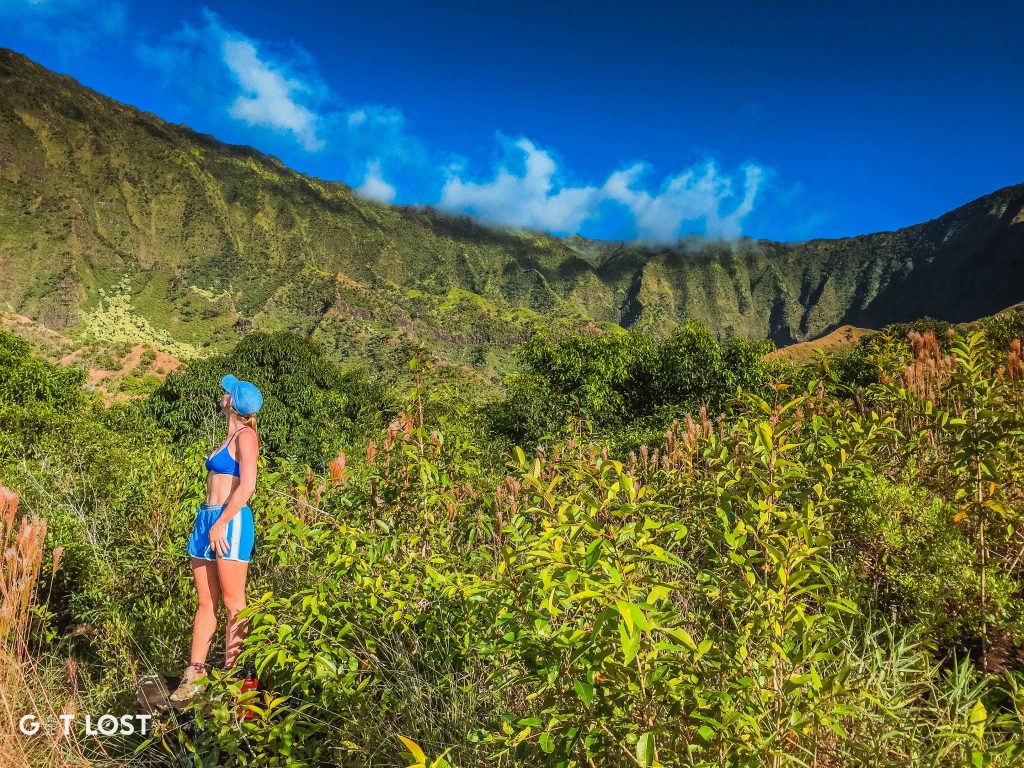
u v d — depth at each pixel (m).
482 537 3.92
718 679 2.05
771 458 2.55
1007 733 2.08
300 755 2.62
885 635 2.72
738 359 18.27
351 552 3.06
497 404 15.67
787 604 1.98
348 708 2.54
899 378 4.35
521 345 19.53
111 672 3.68
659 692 1.71
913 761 1.82
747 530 2.15
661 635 1.83
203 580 3.36
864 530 2.95
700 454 3.75
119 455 6.89
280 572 4.15
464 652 2.61
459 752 2.34
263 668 2.75
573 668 1.82
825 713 1.73
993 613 2.57
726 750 1.73
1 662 3.15
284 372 24.47
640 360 19.14
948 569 2.65
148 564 4.51
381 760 2.49
